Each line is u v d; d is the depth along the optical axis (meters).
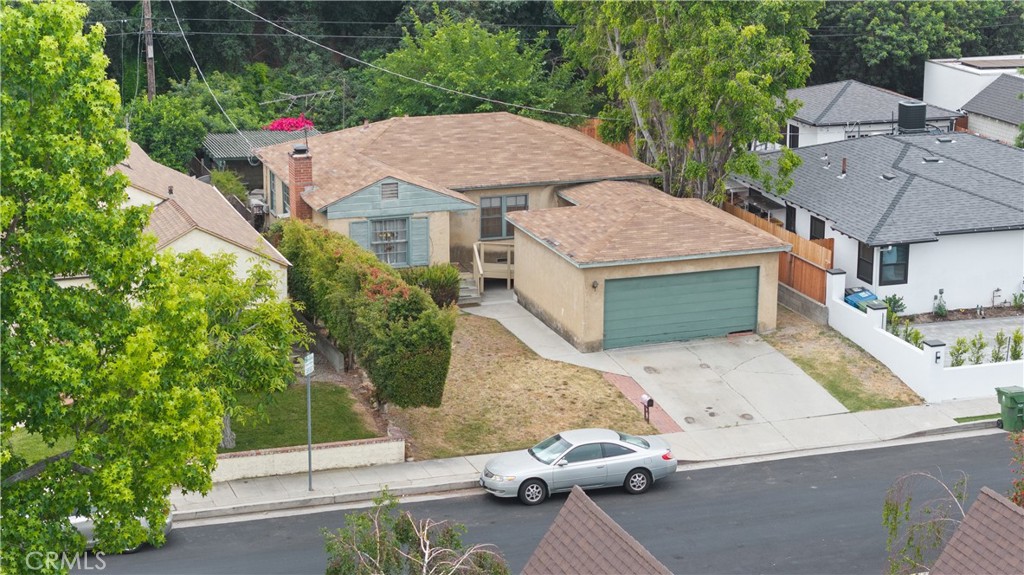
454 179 41.38
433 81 51.84
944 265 37.75
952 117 54.09
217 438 20.80
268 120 57.84
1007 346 35.09
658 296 35.97
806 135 52.88
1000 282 38.38
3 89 18.03
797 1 39.50
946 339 35.94
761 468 29.20
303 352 35.50
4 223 17.59
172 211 34.66
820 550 24.69
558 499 27.30
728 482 28.34
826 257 37.25
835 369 34.59
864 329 35.50
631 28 41.28
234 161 50.91
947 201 38.62
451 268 38.62
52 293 18.67
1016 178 41.50
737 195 44.97
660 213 37.44
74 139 18.44
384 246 39.72
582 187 42.25
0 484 18.86
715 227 36.94
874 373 34.34
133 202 35.34
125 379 19.03
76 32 18.70
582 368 34.47
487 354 35.25
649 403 31.09
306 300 35.19
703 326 36.62
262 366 26.72
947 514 22.50
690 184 42.50
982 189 40.06
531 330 37.41
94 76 18.70
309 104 60.66
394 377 28.86
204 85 55.34
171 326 20.23
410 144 43.09
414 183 39.34
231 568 23.58
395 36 65.31
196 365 20.69
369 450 28.78
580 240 36.28
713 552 24.61
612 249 35.34
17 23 17.86
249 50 64.62
